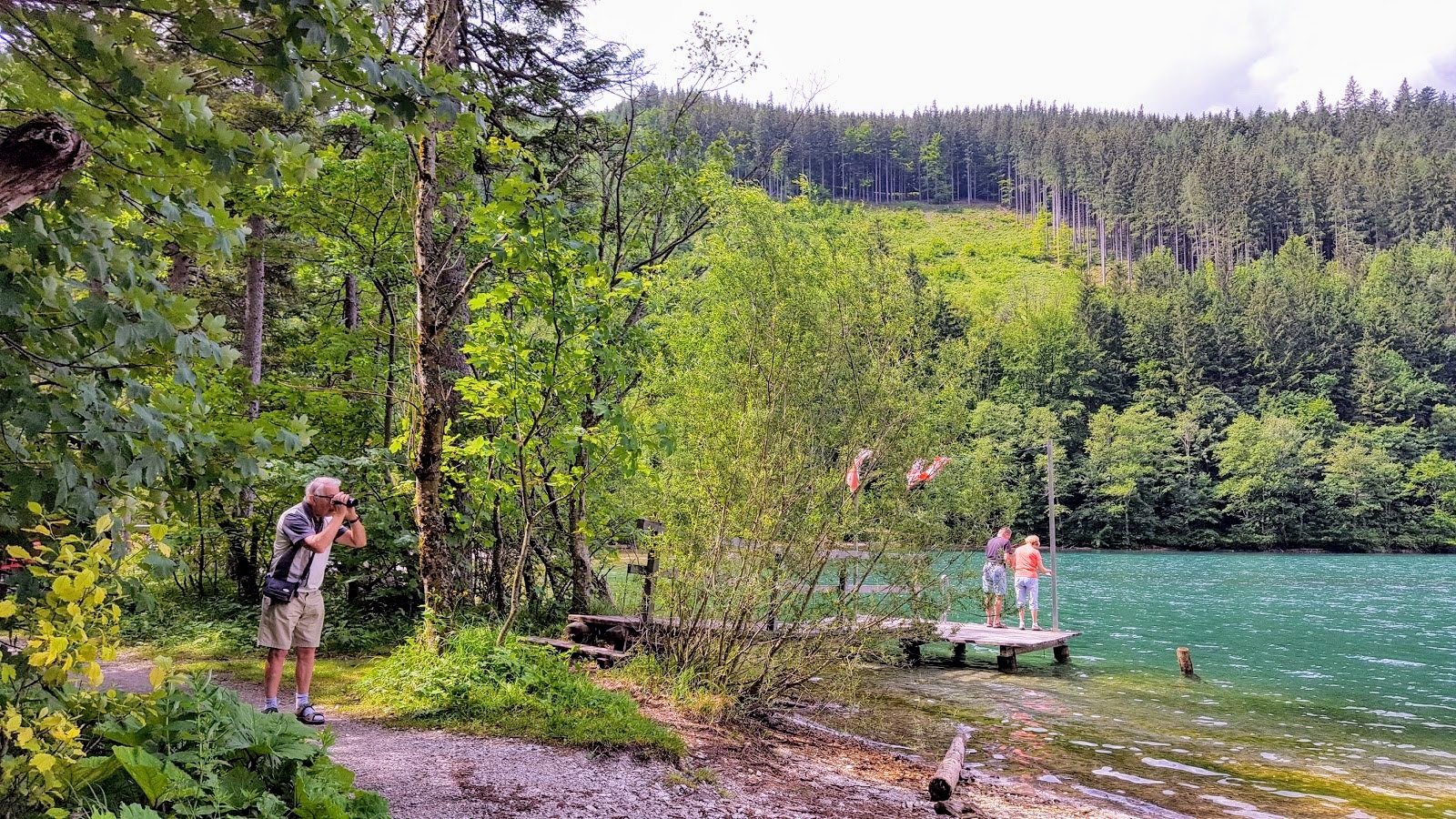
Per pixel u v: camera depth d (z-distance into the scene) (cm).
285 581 557
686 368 893
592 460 809
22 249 288
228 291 1542
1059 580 3506
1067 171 18225
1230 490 6538
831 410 838
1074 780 728
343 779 357
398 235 1028
